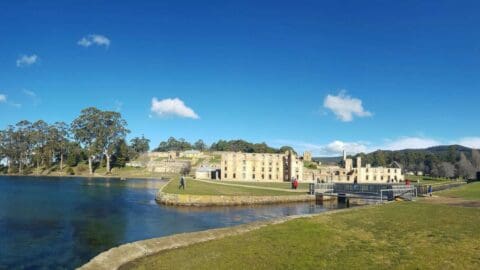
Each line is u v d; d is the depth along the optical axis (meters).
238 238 28.91
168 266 23.27
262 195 88.19
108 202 80.81
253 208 77.56
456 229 30.12
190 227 52.03
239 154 180.88
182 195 79.69
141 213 64.62
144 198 92.06
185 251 26.64
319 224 32.56
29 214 59.00
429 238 27.47
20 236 42.69
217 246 27.03
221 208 76.19
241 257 23.83
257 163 182.38
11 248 37.16
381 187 81.25
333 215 37.31
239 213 69.06
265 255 24.03
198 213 67.38
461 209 41.22
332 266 21.84
